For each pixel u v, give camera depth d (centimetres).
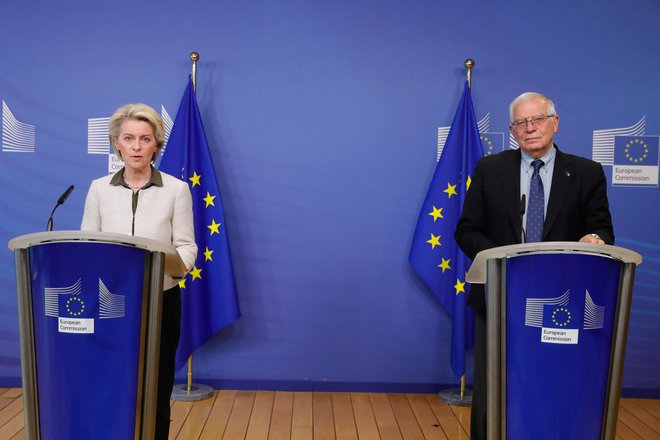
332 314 396
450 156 376
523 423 171
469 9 388
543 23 388
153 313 177
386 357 397
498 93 390
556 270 168
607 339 173
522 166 253
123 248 172
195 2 387
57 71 386
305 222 392
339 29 388
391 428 332
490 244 238
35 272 172
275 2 388
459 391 390
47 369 171
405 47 389
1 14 384
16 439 303
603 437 174
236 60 388
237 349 396
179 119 374
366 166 391
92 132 388
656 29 388
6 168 387
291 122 390
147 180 239
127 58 388
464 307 373
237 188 391
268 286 394
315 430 327
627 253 166
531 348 170
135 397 175
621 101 389
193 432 320
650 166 391
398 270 394
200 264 375
